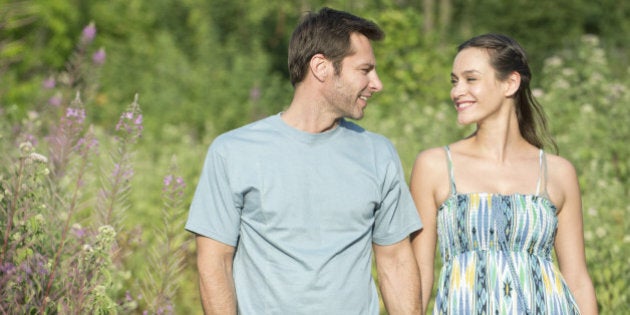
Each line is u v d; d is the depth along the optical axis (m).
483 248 4.49
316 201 3.82
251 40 22.03
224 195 3.83
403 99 13.30
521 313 4.36
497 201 4.51
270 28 23.23
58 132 5.21
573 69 12.34
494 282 4.41
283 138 3.88
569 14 24.69
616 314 6.38
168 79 17.61
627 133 10.28
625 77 13.13
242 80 17.27
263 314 3.78
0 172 4.92
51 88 7.87
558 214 4.68
